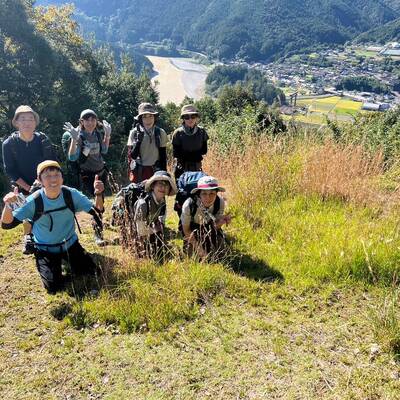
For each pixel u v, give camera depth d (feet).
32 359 10.48
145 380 9.69
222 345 10.61
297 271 13.48
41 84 74.95
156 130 17.62
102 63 99.96
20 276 14.12
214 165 23.61
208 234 13.93
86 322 11.64
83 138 16.99
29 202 12.25
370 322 10.96
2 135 67.97
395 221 15.58
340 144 22.13
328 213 17.20
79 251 13.74
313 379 9.43
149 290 12.51
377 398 8.83
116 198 15.24
